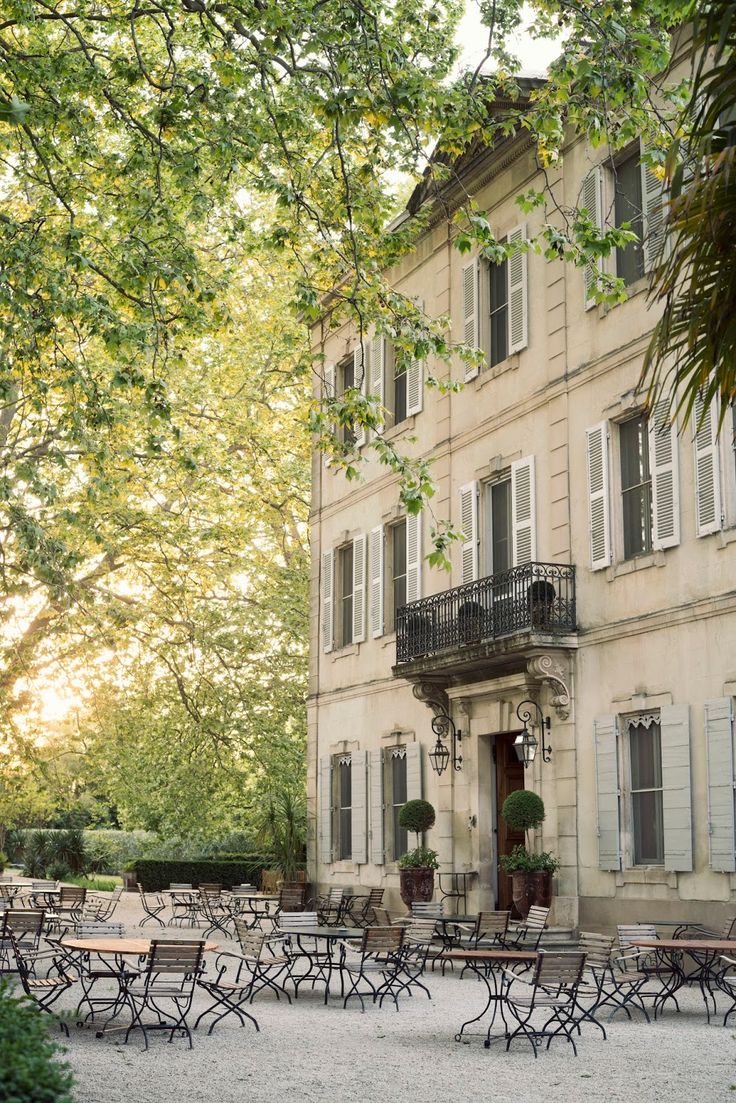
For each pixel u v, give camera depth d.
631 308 18.28
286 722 31.78
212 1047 11.52
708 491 16.36
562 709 18.89
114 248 15.37
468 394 22.67
